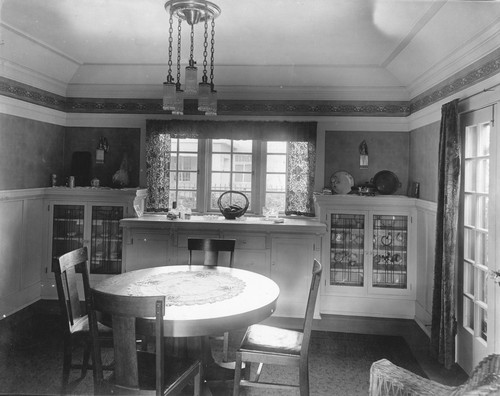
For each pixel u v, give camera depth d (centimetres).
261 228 455
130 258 473
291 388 256
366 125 491
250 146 515
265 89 489
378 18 326
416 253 457
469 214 338
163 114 509
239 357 259
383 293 464
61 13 336
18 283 451
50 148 495
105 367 294
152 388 215
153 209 508
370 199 457
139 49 413
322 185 496
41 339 385
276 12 321
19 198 443
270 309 257
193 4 283
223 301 256
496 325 284
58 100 503
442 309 346
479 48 306
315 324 443
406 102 484
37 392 289
